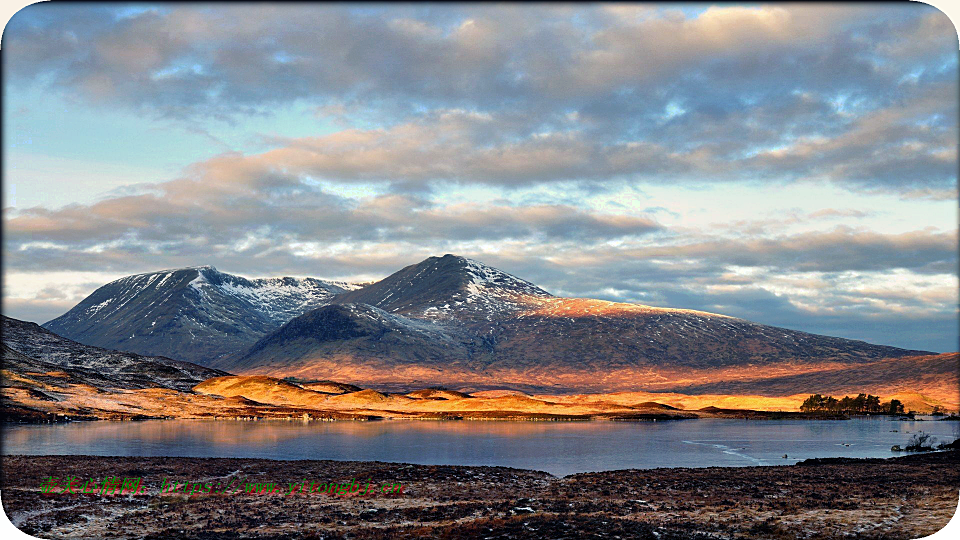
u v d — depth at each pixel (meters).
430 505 51.75
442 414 199.75
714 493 56.50
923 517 43.56
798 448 106.19
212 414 174.62
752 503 51.09
